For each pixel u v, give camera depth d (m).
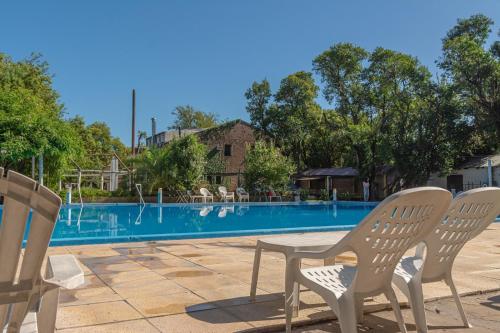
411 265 2.96
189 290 3.46
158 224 11.59
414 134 23.91
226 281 3.80
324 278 2.48
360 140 25.81
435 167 23.80
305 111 31.31
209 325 2.62
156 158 20.83
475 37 25.78
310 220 13.50
